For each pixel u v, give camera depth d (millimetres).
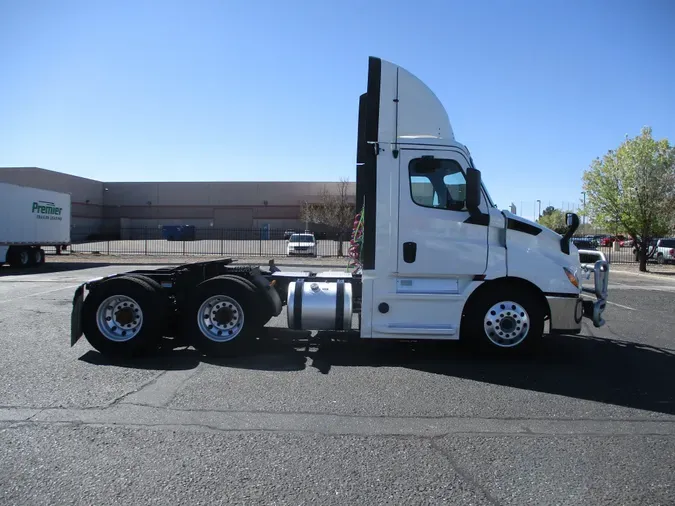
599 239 45219
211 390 5551
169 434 4363
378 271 6852
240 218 66062
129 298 6918
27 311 10680
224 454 3998
